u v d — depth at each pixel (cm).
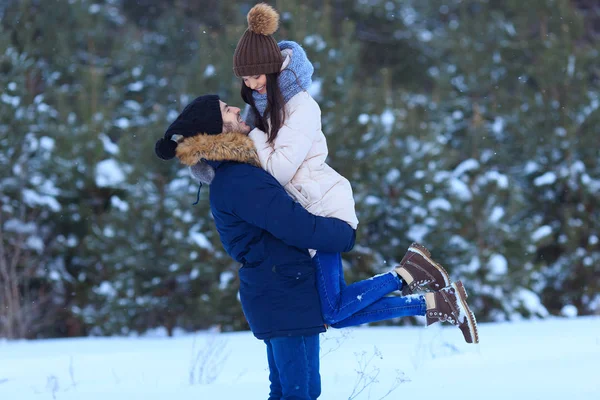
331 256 470
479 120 2066
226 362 901
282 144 454
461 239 1759
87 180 1816
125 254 1641
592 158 1984
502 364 688
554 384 561
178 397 623
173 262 1633
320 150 474
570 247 1934
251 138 461
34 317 1850
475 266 1738
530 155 2023
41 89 2150
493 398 534
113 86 2067
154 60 2484
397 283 477
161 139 466
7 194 1867
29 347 1277
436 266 481
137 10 2927
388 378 659
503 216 1781
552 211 2031
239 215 448
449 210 1781
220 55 1858
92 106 1891
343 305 464
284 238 443
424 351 834
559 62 2023
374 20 2936
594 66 2117
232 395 617
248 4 2527
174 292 1667
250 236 455
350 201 470
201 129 455
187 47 2550
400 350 900
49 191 1867
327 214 462
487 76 2198
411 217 1752
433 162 1792
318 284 465
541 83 2042
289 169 451
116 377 810
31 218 1870
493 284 1731
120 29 2841
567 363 652
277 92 460
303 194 462
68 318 1930
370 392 593
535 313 1767
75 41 2261
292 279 454
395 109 1898
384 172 1738
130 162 1717
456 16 3036
